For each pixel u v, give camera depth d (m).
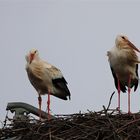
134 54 18.08
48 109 17.16
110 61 18.36
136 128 15.01
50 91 18.36
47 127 15.48
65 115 15.67
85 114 15.59
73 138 15.00
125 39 18.28
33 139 15.23
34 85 18.47
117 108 15.71
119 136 14.71
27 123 15.63
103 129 14.96
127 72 18.23
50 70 18.34
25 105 16.53
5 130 15.62
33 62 18.20
